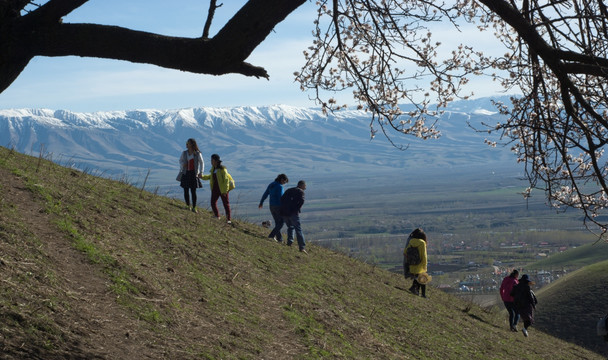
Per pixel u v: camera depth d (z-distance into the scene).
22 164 13.56
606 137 4.75
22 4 3.89
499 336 17.48
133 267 9.02
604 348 37.44
